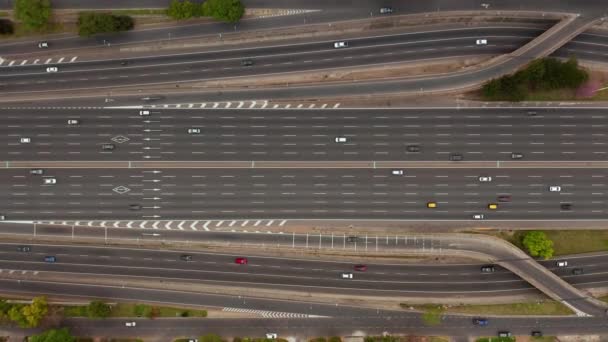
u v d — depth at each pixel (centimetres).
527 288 13538
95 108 13450
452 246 13475
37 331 13350
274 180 13550
